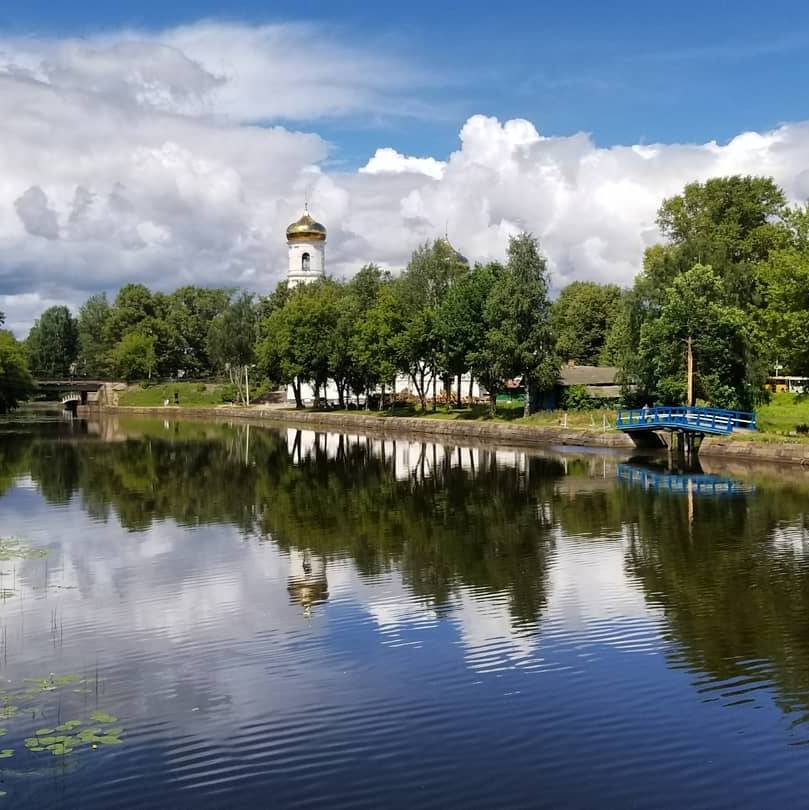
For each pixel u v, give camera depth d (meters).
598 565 27.12
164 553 29.30
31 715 16.03
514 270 78.56
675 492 42.16
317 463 57.56
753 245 86.62
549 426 73.31
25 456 62.16
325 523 34.91
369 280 109.56
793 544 29.88
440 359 89.62
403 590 24.44
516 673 18.08
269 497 42.06
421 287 99.69
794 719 15.80
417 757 14.48
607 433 65.88
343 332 108.19
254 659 18.95
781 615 21.73
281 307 138.88
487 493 42.72
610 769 14.09
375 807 12.98
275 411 115.19
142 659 18.95
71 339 182.38
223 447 70.25
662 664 18.50
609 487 44.22
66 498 41.72
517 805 13.05
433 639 20.22
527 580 25.38
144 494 43.09
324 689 17.25
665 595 23.62
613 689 17.20
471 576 25.94
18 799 13.12
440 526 34.06
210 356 145.75
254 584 25.14
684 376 65.44
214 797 13.25
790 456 52.19
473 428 80.12
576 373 92.12
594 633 20.55
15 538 31.86
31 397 148.25
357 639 20.27
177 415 126.81
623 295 86.44
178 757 14.45
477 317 85.06
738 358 64.81
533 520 35.09
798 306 53.53
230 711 16.22
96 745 14.84
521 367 78.31
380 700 16.72
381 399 109.38
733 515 35.53
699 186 92.56
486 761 14.35
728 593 23.78
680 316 64.62
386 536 32.12
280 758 14.46
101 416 123.62
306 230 150.75
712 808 12.95
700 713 16.08
